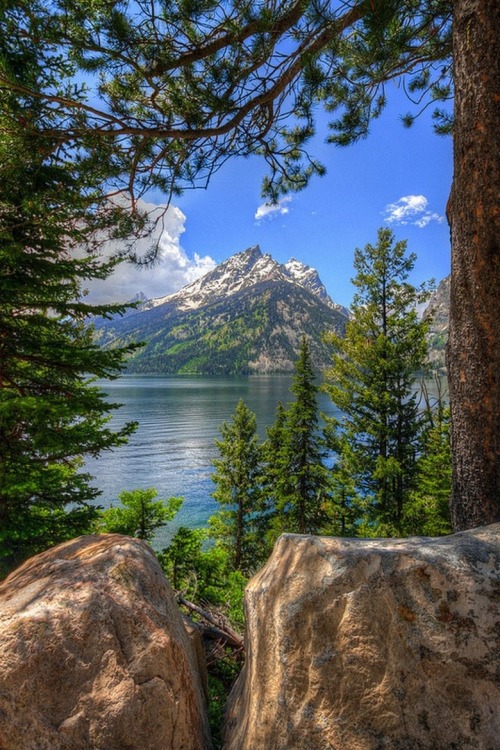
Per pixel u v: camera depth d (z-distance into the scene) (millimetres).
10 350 6648
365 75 5199
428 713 1684
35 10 3680
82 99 4570
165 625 2348
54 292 6668
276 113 4965
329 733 1787
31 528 7352
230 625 4984
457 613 1805
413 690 1734
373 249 18719
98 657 2115
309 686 1935
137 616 2289
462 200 2713
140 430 106125
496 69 2451
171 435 99938
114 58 3947
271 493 25641
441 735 1638
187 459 74812
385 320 18781
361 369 19203
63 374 7379
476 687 1670
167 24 3797
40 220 5438
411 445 17672
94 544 2857
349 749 1719
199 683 2844
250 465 26375
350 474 19203
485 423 2662
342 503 20938
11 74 3932
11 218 5938
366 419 18312
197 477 61625
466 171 2648
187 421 121312
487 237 2557
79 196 5012
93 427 7570
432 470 15359
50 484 7258
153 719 2072
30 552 7574
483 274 2604
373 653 1852
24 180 5500
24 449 7020
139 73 4152
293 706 1933
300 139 5512
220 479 26859
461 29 2629
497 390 2607
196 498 50688
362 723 1760
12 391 6871
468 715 1638
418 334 17719
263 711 2070
